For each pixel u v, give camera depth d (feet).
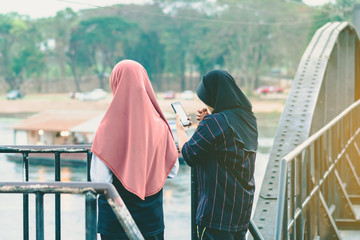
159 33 324.39
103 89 320.91
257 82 326.24
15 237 79.66
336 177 17.29
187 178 125.29
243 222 9.80
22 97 302.45
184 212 98.84
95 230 6.88
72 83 317.22
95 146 9.06
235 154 9.51
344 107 23.47
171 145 9.93
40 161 140.26
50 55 314.55
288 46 317.63
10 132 203.72
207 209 9.66
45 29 313.32
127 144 9.07
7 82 309.22
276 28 316.40
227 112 9.67
